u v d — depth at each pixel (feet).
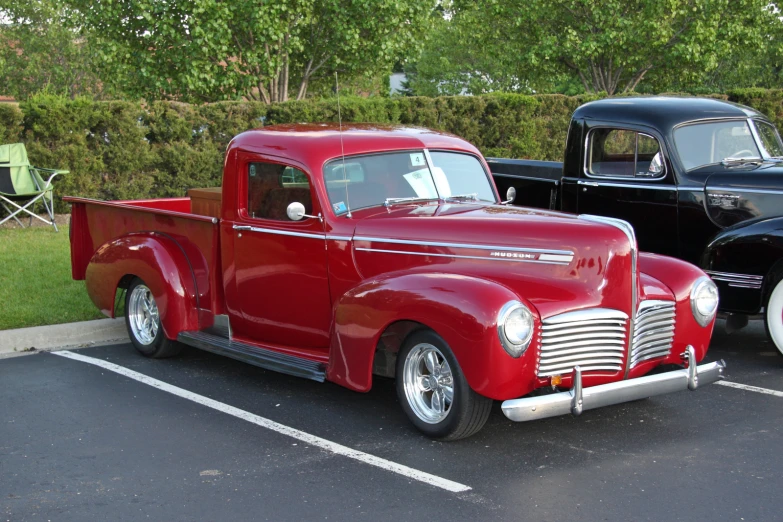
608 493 13.66
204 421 17.28
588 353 15.60
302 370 17.66
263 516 12.93
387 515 12.92
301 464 14.98
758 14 62.18
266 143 19.47
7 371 20.81
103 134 41.39
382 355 17.25
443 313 14.92
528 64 66.13
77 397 18.80
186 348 23.25
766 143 25.77
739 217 23.26
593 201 26.50
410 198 19.17
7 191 38.11
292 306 19.20
